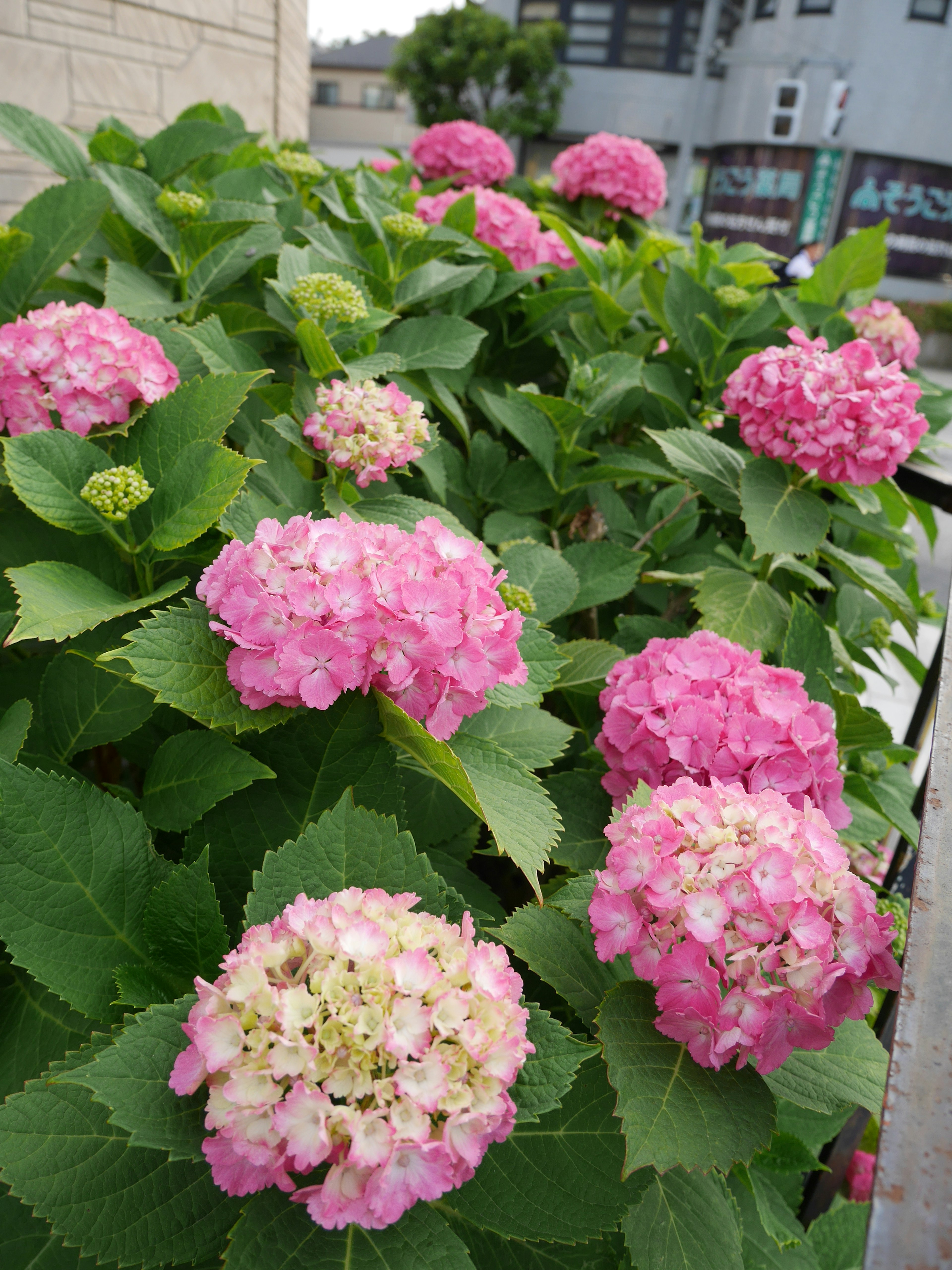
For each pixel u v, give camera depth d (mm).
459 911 1271
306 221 2838
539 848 1262
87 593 1435
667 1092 1151
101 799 1287
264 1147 928
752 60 24828
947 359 25516
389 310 2520
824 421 2057
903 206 26359
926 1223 545
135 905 1291
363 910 1074
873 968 1200
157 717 1743
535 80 25500
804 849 1227
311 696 1222
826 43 25094
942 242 26891
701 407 2916
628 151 3971
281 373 2455
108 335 1788
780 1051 1181
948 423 3006
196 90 5359
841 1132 2000
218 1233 1047
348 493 1842
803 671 1999
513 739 1614
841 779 1637
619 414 2994
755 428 2170
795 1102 1252
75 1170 1027
